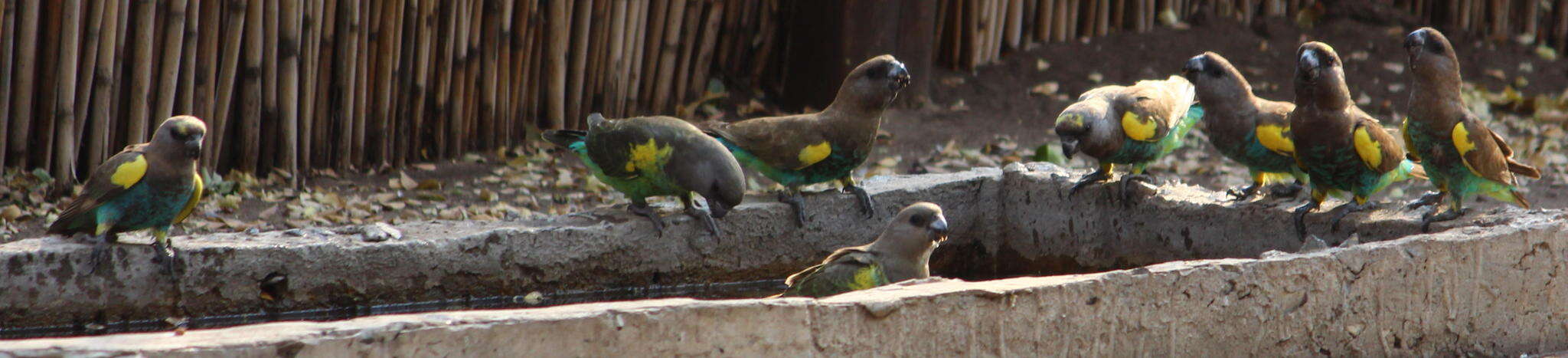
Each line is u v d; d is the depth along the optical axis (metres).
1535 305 8.60
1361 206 9.70
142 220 8.66
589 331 6.26
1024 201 11.83
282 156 15.22
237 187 14.47
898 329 6.80
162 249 8.77
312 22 15.09
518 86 17.20
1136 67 21.73
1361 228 9.45
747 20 20.19
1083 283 7.23
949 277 11.97
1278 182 11.23
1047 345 7.20
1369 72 22.08
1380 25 24.00
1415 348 8.23
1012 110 20.12
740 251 10.81
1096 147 10.63
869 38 19.19
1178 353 7.54
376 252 9.29
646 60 18.48
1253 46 22.80
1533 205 14.77
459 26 16.36
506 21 16.73
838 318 6.68
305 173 15.51
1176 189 11.05
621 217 10.37
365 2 15.42
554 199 14.96
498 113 17.12
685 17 18.78
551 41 17.27
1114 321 7.34
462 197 15.04
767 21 20.36
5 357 5.37
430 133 16.73
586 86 17.83
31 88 14.06
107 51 14.00
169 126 8.52
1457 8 24.03
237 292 8.98
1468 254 8.24
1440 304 8.23
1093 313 7.28
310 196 14.38
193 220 12.92
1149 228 10.84
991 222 12.09
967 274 12.11
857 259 8.69
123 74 14.52
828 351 6.70
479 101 16.98
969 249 12.08
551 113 17.58
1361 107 20.69
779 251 11.02
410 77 16.19
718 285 10.81
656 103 18.73
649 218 10.34
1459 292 8.27
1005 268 12.09
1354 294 7.93
